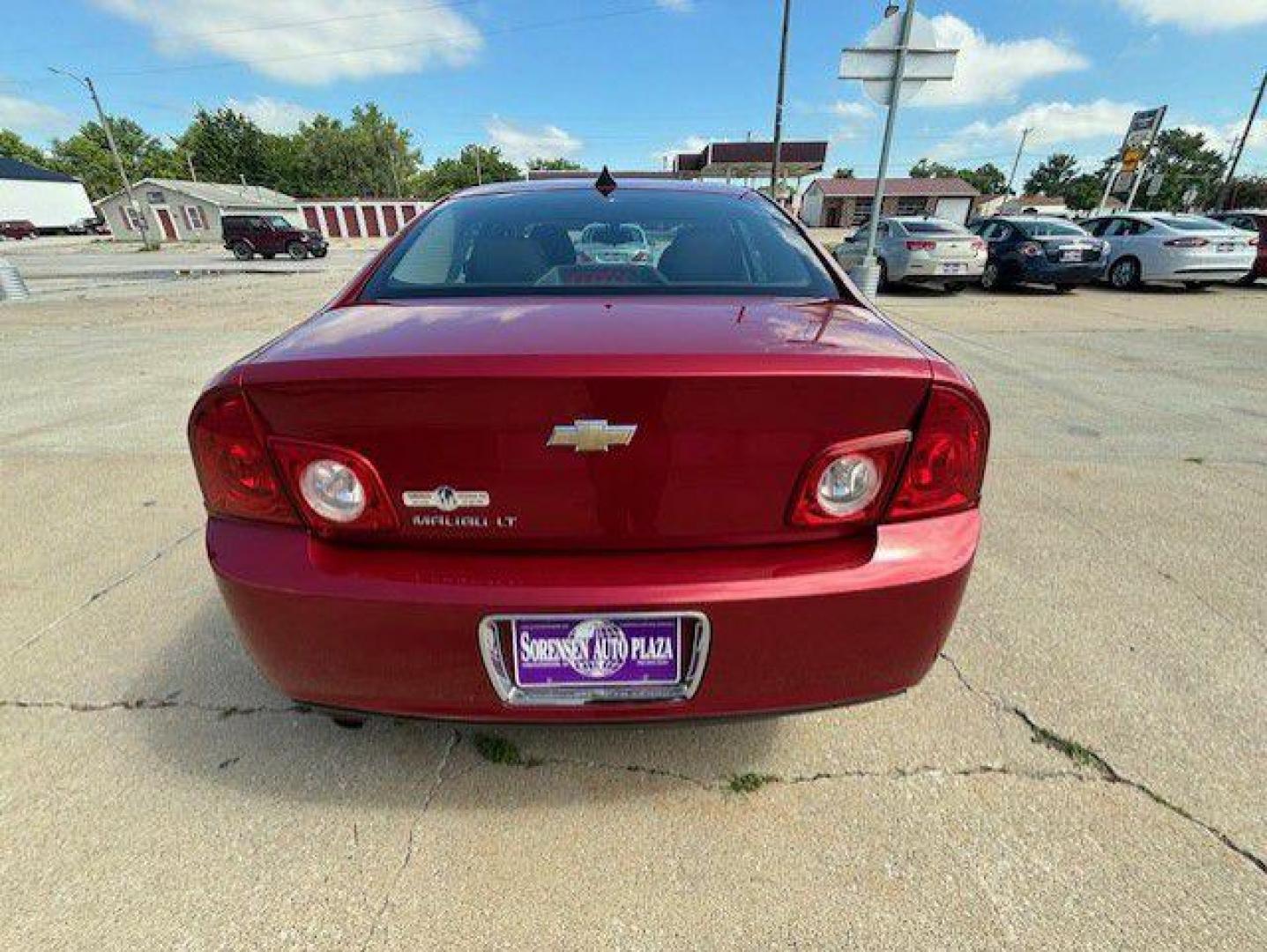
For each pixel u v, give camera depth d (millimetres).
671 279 1726
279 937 1281
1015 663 2002
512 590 1180
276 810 1535
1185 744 1703
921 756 1675
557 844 1460
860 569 1214
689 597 1181
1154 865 1402
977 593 2359
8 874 1389
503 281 1730
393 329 1340
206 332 7754
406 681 1253
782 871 1402
